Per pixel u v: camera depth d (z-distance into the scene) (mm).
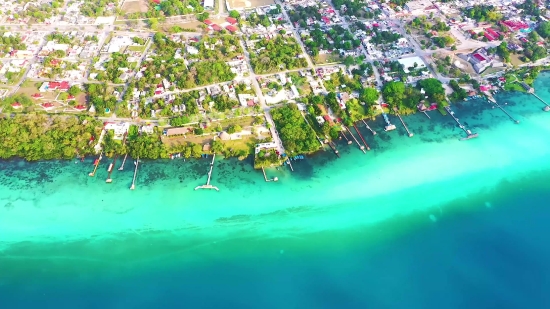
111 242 134625
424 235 137875
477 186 153125
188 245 134000
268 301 120250
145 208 144625
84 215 142250
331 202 147125
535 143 169250
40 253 131250
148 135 164250
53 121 168750
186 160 159625
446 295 122250
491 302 120812
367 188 152000
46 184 151375
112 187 150750
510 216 143500
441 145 168250
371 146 167125
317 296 121688
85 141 162750
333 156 163000
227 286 123562
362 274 127375
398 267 129250
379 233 138250
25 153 159750
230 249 133125
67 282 124188
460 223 141625
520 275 127188
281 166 158500
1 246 132875
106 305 118688
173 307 118312
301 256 131500
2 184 150750
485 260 131000
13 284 123750
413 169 158875
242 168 157375
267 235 137000
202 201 146875
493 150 166375
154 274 126312
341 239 136250
